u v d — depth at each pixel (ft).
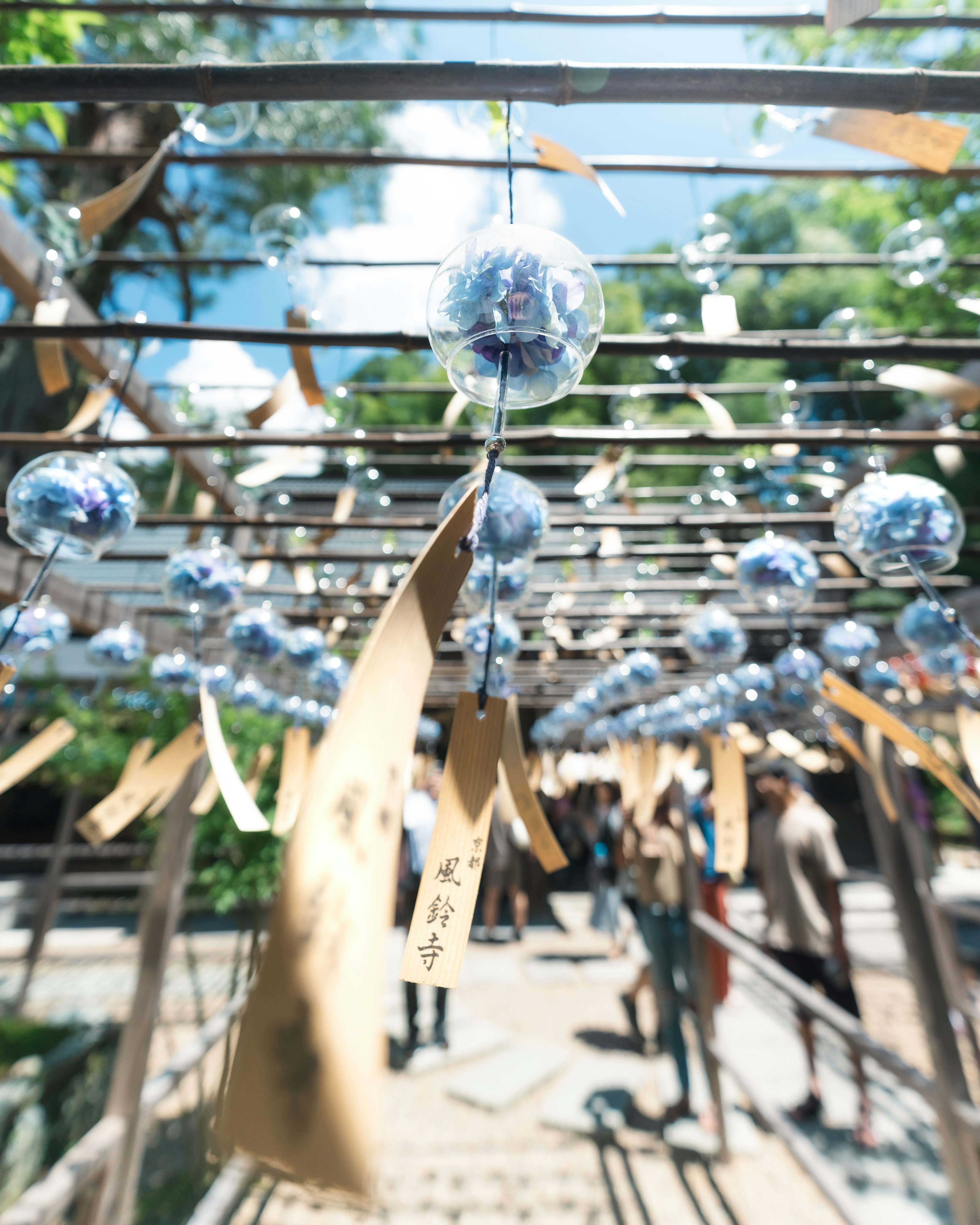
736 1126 11.71
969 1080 12.52
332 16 5.24
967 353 3.50
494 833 24.45
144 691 9.62
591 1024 16.58
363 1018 1.04
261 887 11.55
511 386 1.95
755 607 7.79
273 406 3.50
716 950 15.79
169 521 5.89
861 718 3.08
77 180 20.97
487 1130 11.58
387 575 7.70
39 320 4.56
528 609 8.31
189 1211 8.48
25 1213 5.15
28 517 2.97
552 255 1.86
